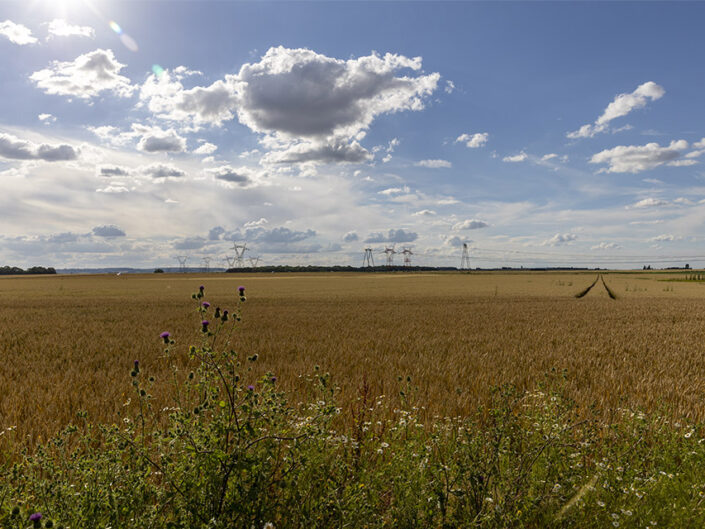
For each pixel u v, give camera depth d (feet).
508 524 9.62
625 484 11.57
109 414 19.63
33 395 24.02
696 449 14.05
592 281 299.79
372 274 518.37
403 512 9.92
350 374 30.55
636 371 33.40
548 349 42.96
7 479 9.76
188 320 70.79
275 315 78.13
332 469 10.96
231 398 9.80
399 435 14.78
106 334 53.06
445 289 196.13
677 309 93.71
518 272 602.03
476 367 33.60
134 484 9.44
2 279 378.12
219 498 9.05
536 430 13.69
